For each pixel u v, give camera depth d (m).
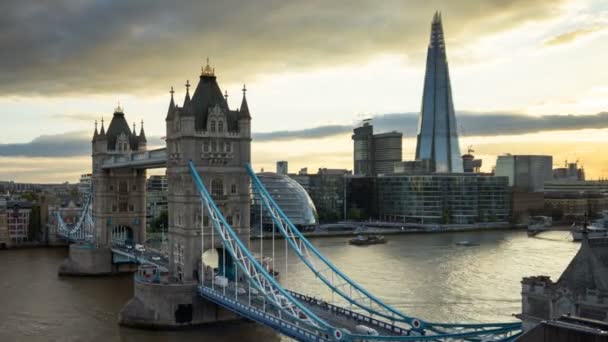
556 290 60.28
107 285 160.88
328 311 101.38
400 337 74.38
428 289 143.75
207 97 130.00
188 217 124.75
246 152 130.62
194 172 122.75
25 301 139.50
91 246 181.75
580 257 61.66
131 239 194.12
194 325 115.44
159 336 110.12
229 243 112.50
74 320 121.75
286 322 88.56
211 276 126.94
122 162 168.00
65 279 170.12
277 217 125.62
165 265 142.62
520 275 163.50
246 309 98.56
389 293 139.25
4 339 108.56
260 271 103.19
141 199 191.62
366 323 92.25
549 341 41.97
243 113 130.50
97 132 191.62
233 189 129.62
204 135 126.31
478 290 142.25
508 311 121.31
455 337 71.75
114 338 109.06
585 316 57.53
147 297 116.88
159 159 146.00
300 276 162.38
